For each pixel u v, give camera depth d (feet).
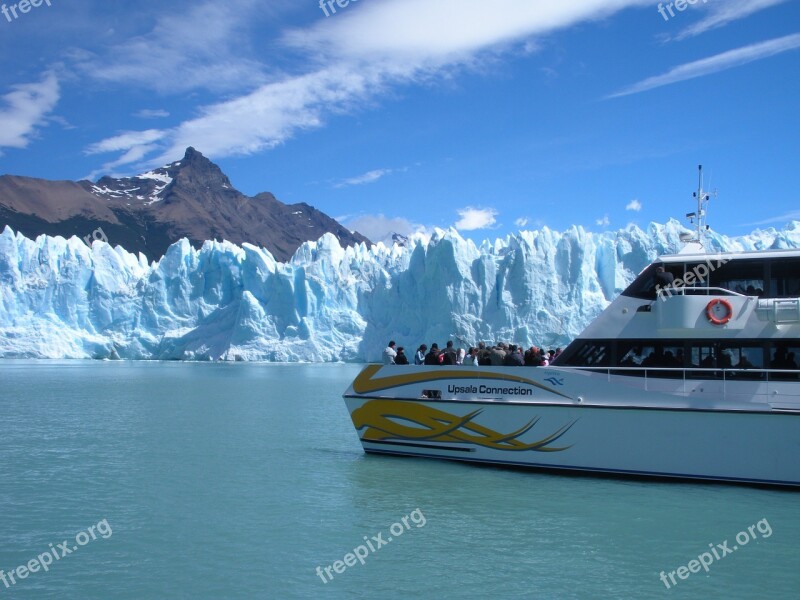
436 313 195.31
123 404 100.94
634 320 43.73
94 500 41.27
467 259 197.88
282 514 37.86
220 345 245.65
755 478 39.58
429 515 36.88
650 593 27.55
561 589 27.89
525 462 44.55
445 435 47.03
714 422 40.16
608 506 37.81
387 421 49.14
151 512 38.65
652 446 41.39
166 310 255.50
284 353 230.27
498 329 185.26
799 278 41.32
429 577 29.12
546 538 33.32
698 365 41.96
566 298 185.26
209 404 100.83
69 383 146.72
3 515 38.19
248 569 30.14
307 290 235.40
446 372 47.11
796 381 39.75
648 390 42.14
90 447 60.13
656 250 187.73
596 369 43.34
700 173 47.85
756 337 40.98
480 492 40.70
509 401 44.75
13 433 69.26
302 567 30.35
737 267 42.70
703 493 39.83
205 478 46.83
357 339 230.68
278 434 68.23
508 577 29.04
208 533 34.88
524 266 186.39
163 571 29.99
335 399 108.68
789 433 38.91
